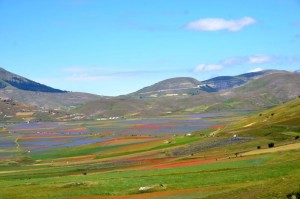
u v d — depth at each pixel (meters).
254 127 181.00
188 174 81.06
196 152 133.25
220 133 181.50
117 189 73.06
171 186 70.75
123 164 125.44
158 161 122.31
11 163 162.62
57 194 72.56
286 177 53.16
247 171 75.81
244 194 50.00
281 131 154.88
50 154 187.50
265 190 48.53
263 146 122.69
